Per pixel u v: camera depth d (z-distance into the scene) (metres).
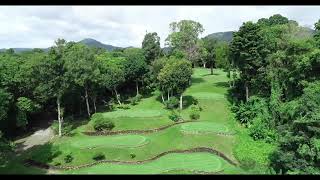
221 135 70.88
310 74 71.94
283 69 76.25
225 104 91.19
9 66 83.62
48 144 71.81
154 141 70.75
